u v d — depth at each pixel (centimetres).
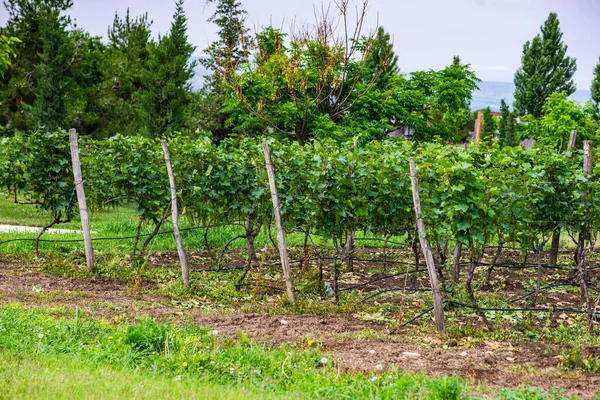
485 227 866
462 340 765
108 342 636
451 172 833
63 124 2712
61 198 1187
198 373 573
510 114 3928
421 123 2298
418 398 520
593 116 3142
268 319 823
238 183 1126
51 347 616
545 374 621
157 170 1149
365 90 2231
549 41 3866
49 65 2694
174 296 955
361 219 1064
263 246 1494
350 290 1077
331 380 575
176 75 2566
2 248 1248
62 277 1030
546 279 1203
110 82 3047
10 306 760
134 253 1164
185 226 1567
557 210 988
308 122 2216
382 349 698
